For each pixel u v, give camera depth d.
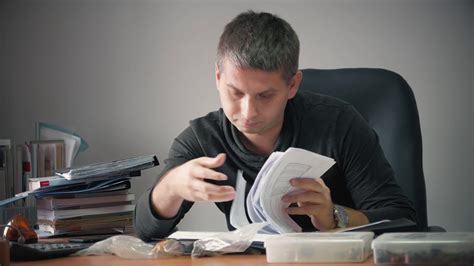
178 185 1.50
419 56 3.12
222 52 1.58
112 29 3.09
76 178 1.95
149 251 1.38
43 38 3.08
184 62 3.10
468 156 3.13
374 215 1.67
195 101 3.09
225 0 3.08
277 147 1.84
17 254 1.37
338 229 1.51
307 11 3.10
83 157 3.07
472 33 3.11
